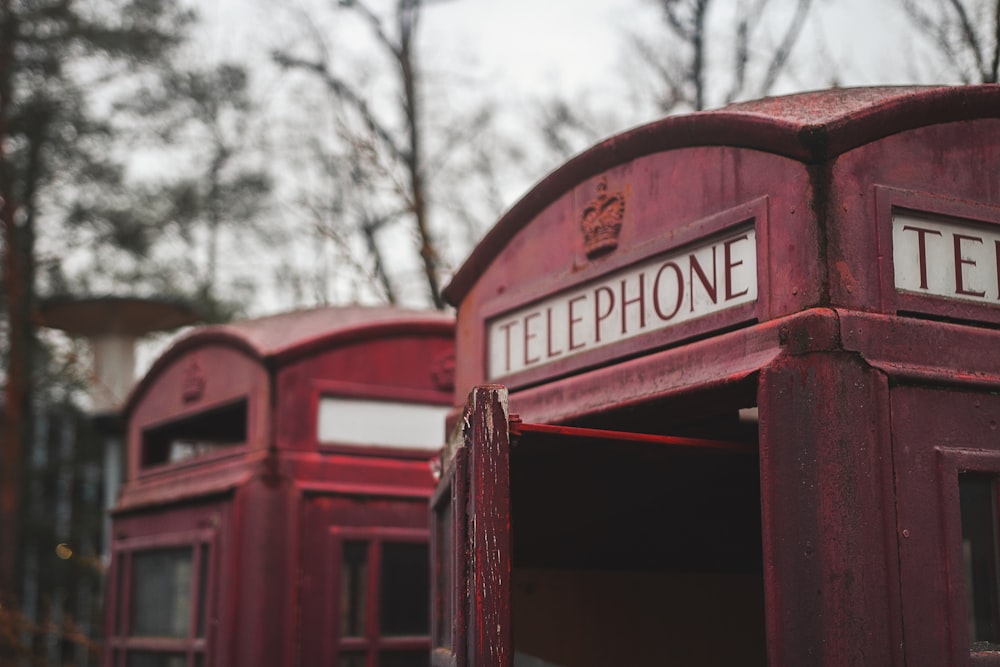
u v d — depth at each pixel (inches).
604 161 130.3
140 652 241.0
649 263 122.2
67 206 582.2
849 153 103.8
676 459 141.2
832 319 99.1
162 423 257.9
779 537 99.6
